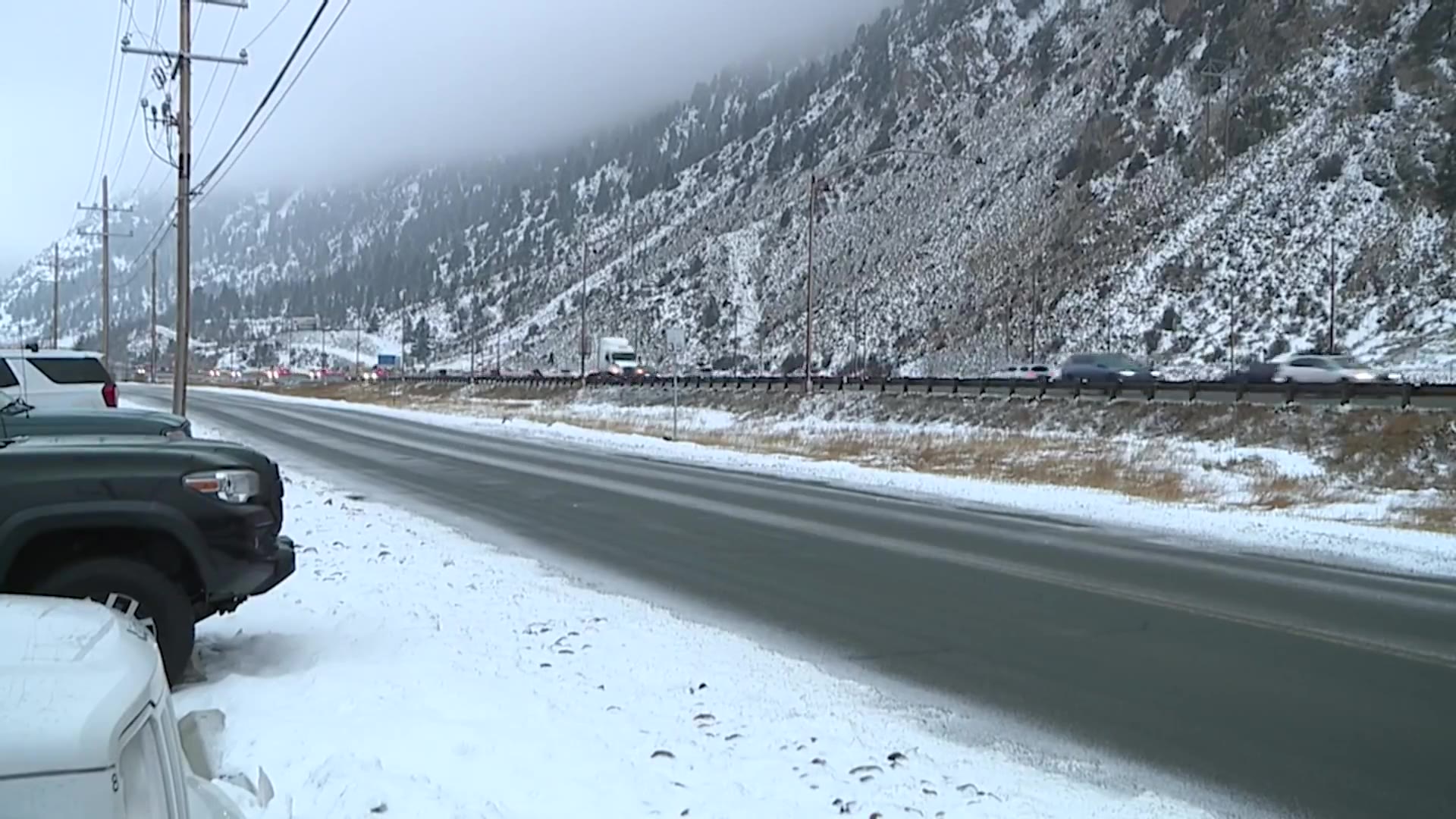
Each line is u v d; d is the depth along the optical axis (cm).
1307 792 586
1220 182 9481
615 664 795
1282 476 2758
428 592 1023
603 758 591
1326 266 7625
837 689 760
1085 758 636
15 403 1312
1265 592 1139
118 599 638
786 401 5412
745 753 619
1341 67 10125
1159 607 1055
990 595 1106
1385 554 1444
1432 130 8250
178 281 2806
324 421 4594
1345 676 811
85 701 249
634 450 3150
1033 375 6181
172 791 270
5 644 284
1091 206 10669
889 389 5166
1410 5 10131
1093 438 3706
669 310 15200
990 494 2102
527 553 1321
